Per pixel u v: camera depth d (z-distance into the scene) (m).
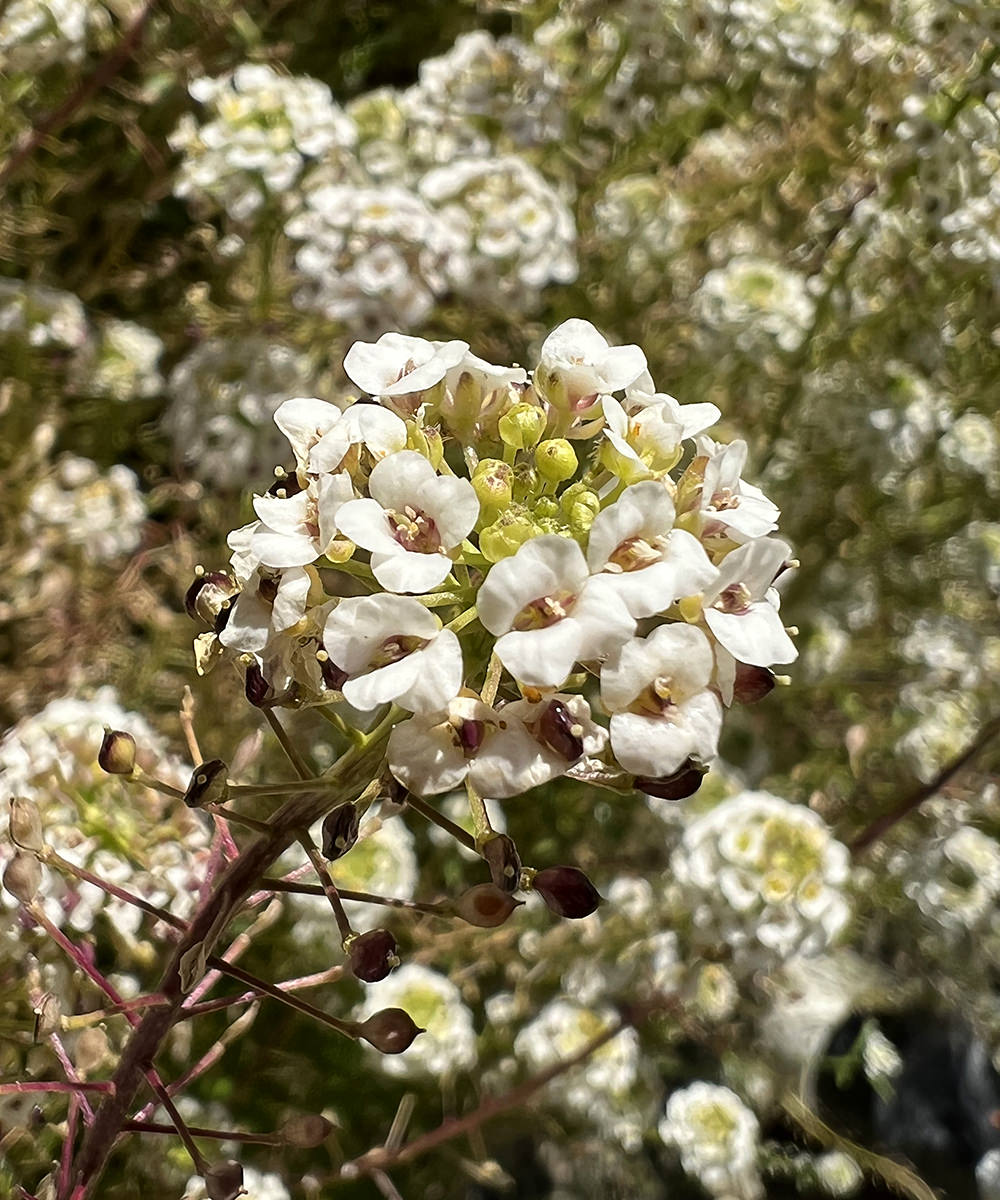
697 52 0.13
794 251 0.14
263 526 0.05
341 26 0.15
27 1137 0.08
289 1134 0.06
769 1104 0.13
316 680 0.05
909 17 0.12
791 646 0.05
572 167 0.14
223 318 0.12
